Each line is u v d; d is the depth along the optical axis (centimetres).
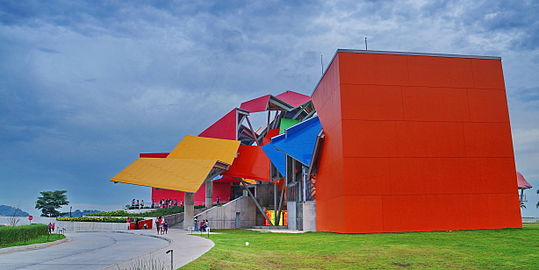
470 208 2742
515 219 2766
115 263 1344
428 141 2800
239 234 3058
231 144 5219
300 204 4034
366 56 2878
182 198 6881
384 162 2744
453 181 2764
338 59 2858
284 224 5203
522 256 1491
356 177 2709
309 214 3681
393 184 2723
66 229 5034
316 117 3959
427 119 2830
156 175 4262
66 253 1747
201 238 2505
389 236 2361
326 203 3262
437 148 2797
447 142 2812
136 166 4472
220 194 6788
